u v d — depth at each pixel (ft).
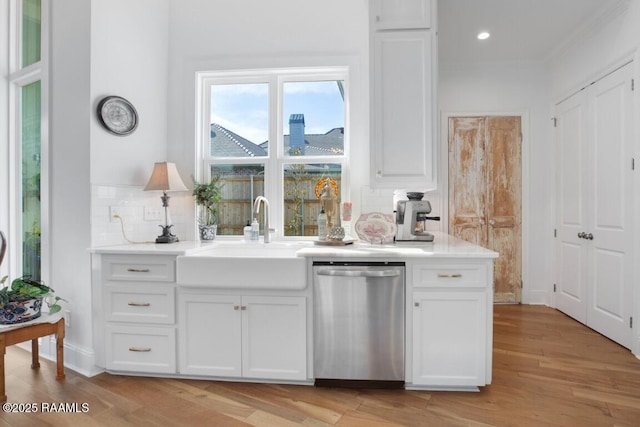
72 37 8.13
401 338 6.75
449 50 11.93
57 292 8.29
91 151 7.88
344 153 9.64
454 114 13.05
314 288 6.93
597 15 9.70
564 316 11.50
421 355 6.70
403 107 7.61
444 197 13.10
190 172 9.82
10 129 9.59
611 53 9.45
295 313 6.98
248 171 9.98
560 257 12.04
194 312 7.25
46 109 8.48
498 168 12.98
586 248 10.58
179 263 7.16
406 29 7.59
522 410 6.16
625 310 8.91
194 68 9.78
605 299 9.69
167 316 7.38
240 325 7.11
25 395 6.75
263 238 9.76
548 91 12.75
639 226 8.43
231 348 7.17
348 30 9.22
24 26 9.65
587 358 8.30
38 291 7.14
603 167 9.80
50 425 5.82
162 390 6.94
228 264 7.00
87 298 7.84
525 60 12.71
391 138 7.64
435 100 7.55
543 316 11.50
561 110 11.97
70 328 8.11
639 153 8.45
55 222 8.36
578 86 10.96
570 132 11.44
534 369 7.73
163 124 9.77
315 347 6.96
